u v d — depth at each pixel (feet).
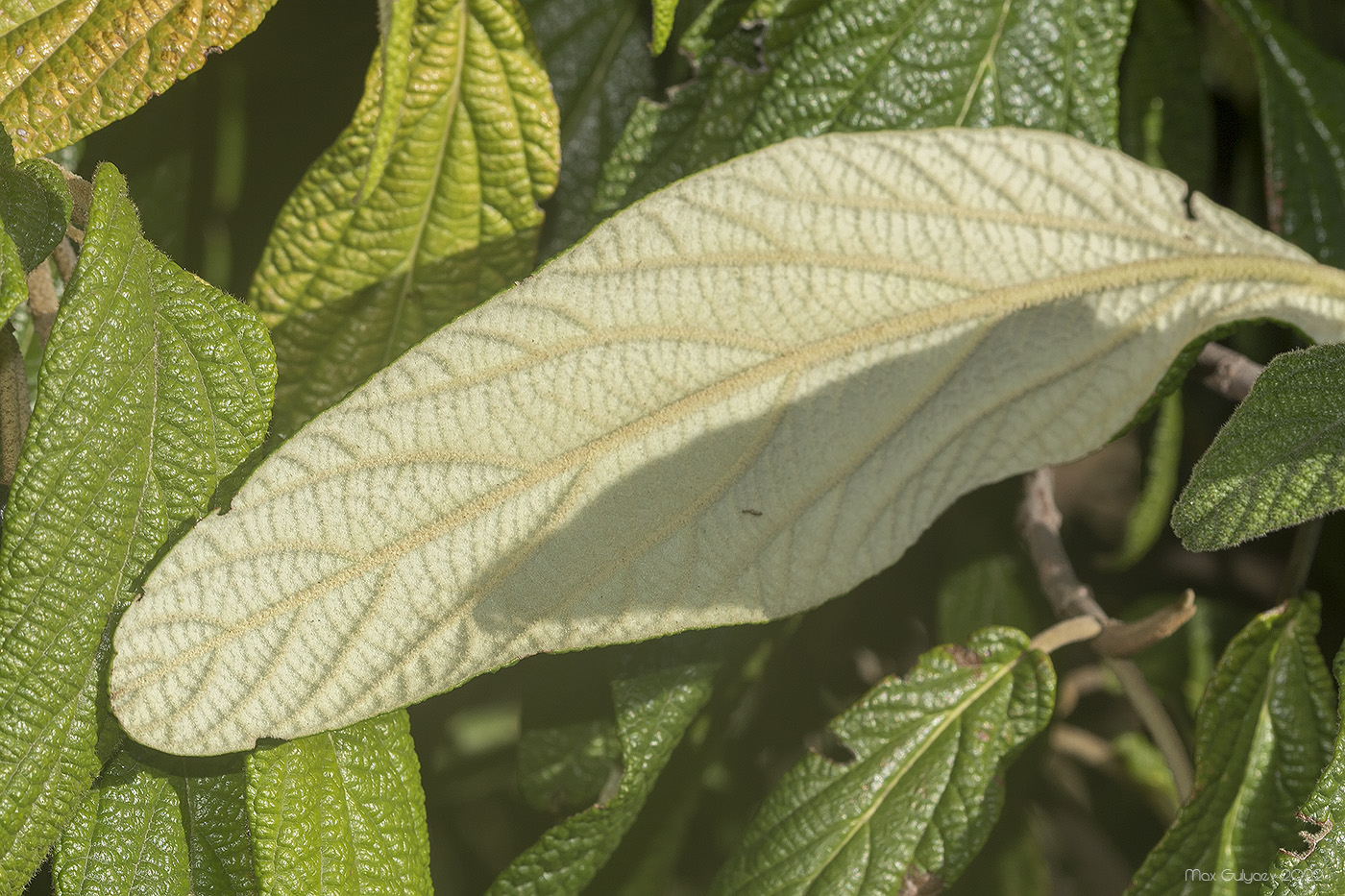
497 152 1.80
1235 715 1.81
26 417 1.73
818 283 1.73
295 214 1.80
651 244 1.72
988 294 1.74
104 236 1.68
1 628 1.66
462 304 1.83
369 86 1.77
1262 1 1.90
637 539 1.72
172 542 1.69
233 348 1.70
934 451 1.75
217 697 1.69
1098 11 1.81
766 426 1.72
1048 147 1.75
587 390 1.71
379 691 1.70
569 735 1.89
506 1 1.77
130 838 1.71
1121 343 1.75
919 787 1.82
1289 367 1.70
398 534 1.69
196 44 1.73
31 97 1.72
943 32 1.81
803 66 1.81
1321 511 1.68
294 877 1.70
